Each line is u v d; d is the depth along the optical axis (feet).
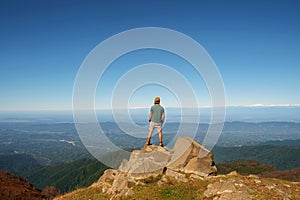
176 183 36.88
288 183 37.83
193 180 37.83
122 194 35.14
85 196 40.24
